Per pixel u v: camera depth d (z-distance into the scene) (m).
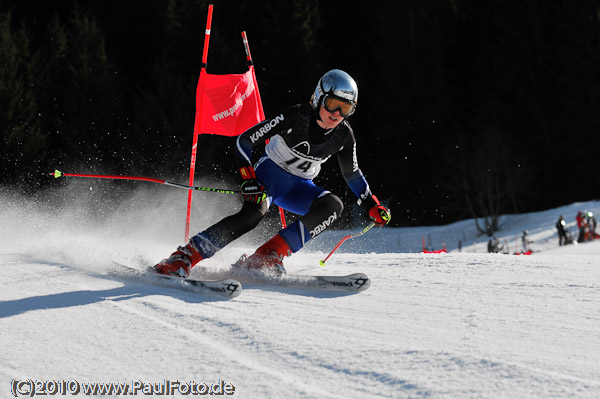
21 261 5.39
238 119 6.54
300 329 3.04
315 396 2.18
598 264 5.26
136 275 4.45
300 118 4.64
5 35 38.81
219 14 49.62
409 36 46.62
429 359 2.52
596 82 44.12
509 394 2.14
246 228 4.64
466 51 49.69
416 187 45.47
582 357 2.52
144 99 44.28
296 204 4.97
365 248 33.06
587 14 44.06
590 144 43.41
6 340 2.90
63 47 41.41
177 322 3.20
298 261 5.89
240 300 3.78
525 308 3.48
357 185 5.04
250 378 2.38
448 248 32.50
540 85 45.88
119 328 3.09
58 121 38.66
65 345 2.82
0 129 36.00
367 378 2.34
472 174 39.50
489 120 45.28
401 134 45.75
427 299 3.79
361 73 50.94
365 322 3.20
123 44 48.81
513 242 30.55
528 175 41.53
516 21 46.41
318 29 47.75
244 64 46.59
